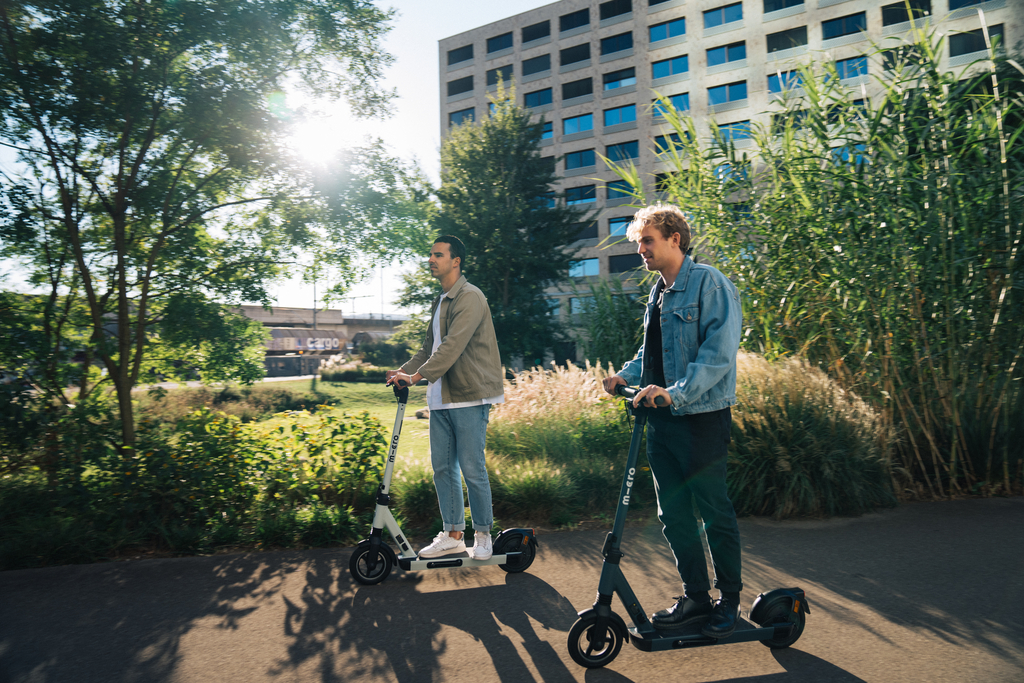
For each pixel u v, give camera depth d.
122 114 5.41
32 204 5.43
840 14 32.44
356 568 3.05
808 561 3.27
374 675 2.19
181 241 6.19
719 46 35.97
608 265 38.75
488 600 2.88
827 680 2.10
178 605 2.83
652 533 3.95
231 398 16.67
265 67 5.97
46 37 4.93
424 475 4.40
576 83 40.53
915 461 4.75
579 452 5.21
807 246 5.39
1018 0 25.75
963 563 3.17
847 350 5.27
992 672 2.12
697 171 6.13
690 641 2.20
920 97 5.22
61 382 4.99
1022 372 4.79
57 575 3.23
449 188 25.23
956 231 4.92
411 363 3.53
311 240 6.70
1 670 2.24
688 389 2.11
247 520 4.01
